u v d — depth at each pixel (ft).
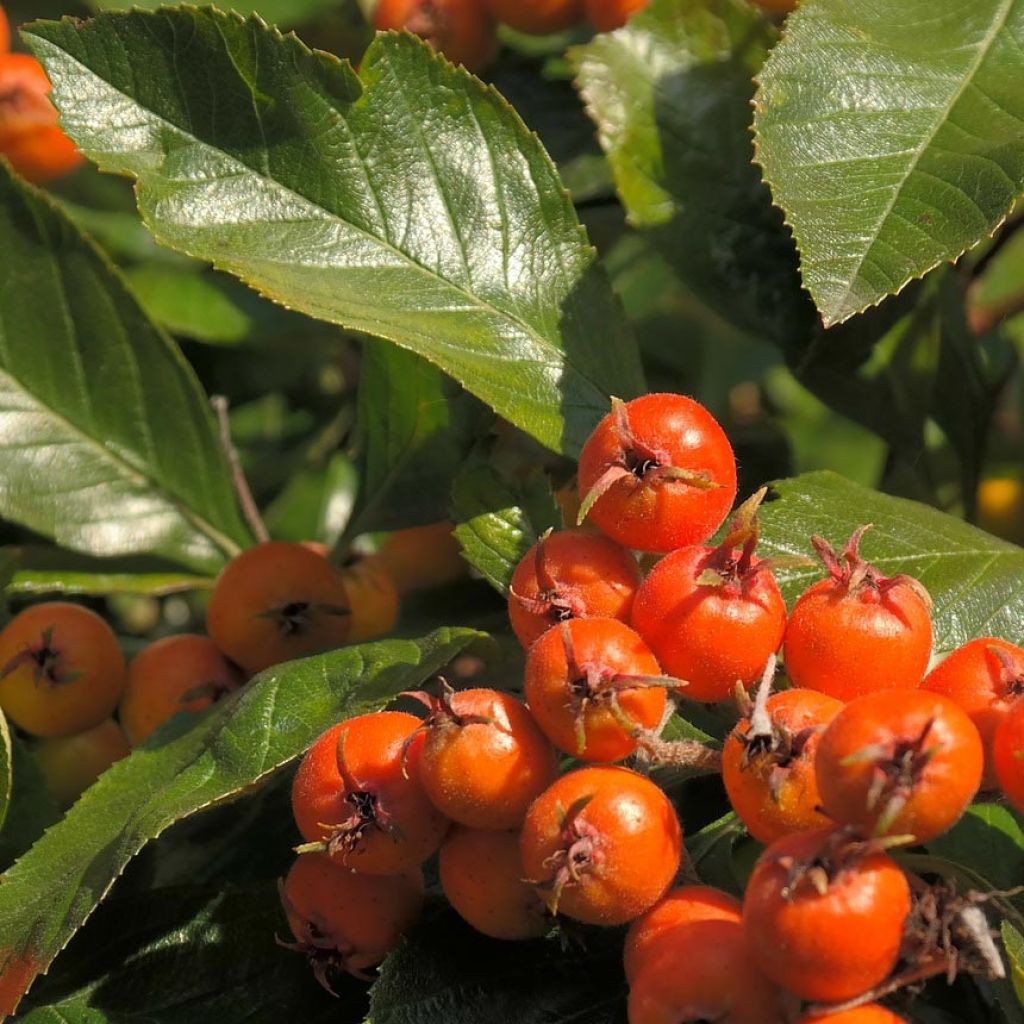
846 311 0.81
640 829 0.71
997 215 0.82
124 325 1.09
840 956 0.67
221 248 0.93
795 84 0.87
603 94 1.10
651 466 0.78
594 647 0.73
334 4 1.30
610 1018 0.80
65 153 1.19
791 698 0.72
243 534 1.12
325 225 0.95
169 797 0.83
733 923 0.70
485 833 0.76
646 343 1.62
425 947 0.81
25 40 0.93
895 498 0.95
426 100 0.96
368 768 0.76
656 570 0.76
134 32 0.93
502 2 1.15
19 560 1.03
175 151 0.94
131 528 1.10
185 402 1.10
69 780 1.00
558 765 0.76
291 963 0.88
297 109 0.94
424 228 0.96
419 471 1.06
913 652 0.75
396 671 0.85
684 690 0.76
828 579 0.77
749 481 1.25
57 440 1.09
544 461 1.22
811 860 0.67
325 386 1.52
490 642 0.88
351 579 1.07
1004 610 0.90
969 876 0.73
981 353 1.24
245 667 0.99
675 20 1.11
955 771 0.67
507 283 0.96
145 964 0.88
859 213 0.83
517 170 0.97
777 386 1.84
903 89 0.86
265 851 1.00
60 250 1.07
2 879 0.85
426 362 1.03
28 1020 0.86
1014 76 0.86
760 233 1.10
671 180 1.10
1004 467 1.55
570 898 0.71
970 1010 0.92
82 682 0.97
